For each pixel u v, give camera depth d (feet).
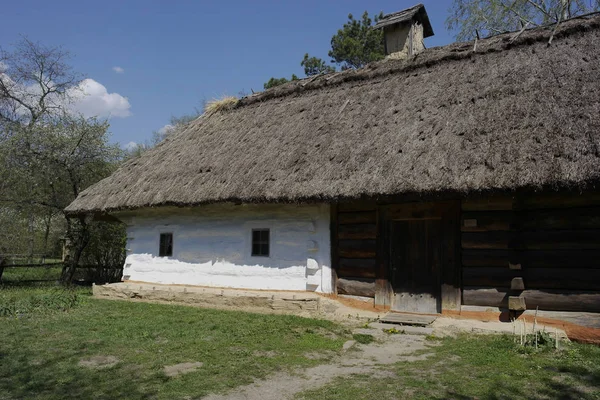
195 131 44.68
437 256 26.86
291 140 33.60
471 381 16.24
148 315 28.76
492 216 24.93
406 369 17.85
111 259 52.80
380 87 35.06
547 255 23.24
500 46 31.58
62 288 42.88
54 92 67.82
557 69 26.78
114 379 16.90
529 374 16.80
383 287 28.04
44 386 16.21
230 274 34.45
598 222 22.13
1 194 46.42
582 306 22.21
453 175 23.00
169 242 38.83
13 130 51.13
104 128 50.14
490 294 24.73
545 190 20.84
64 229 52.49
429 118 28.22
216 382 16.51
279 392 15.65
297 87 40.73
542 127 23.02
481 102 27.27
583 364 17.72
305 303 28.35
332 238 30.25
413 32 40.73
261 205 33.27
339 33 93.30
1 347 21.15
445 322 24.56
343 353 20.34
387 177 25.04
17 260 54.24
